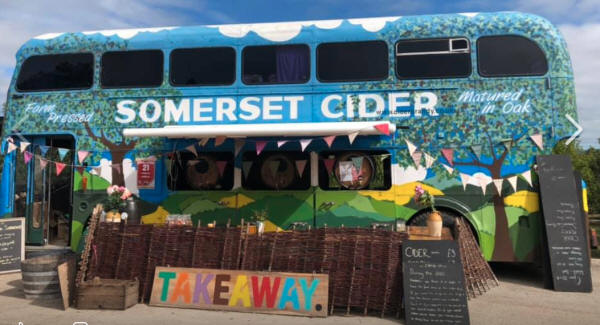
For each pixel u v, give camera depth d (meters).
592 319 5.07
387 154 7.00
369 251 5.32
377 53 7.07
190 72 7.43
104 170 7.53
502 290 6.46
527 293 6.26
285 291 5.24
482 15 7.01
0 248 7.53
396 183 6.92
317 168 7.14
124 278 5.83
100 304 5.43
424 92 6.92
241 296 5.32
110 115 7.54
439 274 4.96
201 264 5.64
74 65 7.74
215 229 5.69
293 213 7.12
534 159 6.66
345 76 7.08
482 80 6.84
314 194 7.10
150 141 7.51
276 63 7.26
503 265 8.62
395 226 6.84
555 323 4.94
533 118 6.69
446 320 4.80
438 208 6.92
